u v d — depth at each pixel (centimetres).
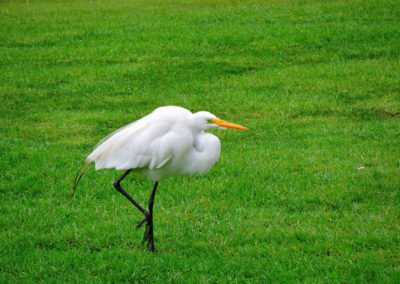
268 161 1240
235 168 1210
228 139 1389
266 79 1778
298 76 1789
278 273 829
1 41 2244
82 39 2238
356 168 1188
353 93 1647
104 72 1881
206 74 1848
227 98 1644
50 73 1891
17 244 927
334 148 1294
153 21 2436
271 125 1462
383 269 825
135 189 1139
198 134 930
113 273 840
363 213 1011
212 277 825
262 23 2309
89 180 1170
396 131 1378
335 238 923
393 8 2397
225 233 962
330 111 1543
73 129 1463
